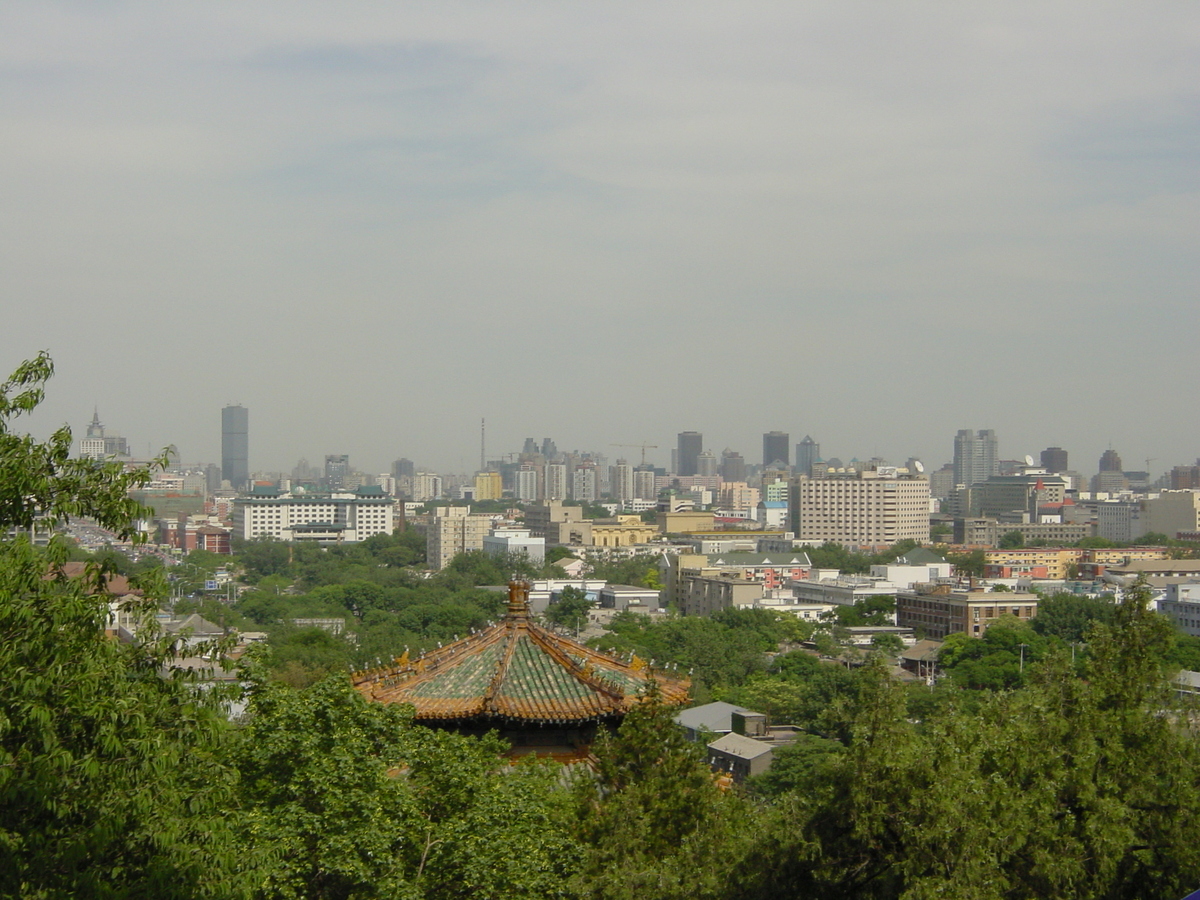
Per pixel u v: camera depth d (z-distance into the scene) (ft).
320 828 127.85
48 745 103.14
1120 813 144.66
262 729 136.36
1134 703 160.25
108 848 109.19
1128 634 166.91
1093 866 145.89
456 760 140.15
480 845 131.95
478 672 161.58
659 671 172.96
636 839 149.28
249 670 141.49
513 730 158.40
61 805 104.83
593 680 160.04
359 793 129.49
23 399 117.29
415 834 131.64
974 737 150.92
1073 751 152.87
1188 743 157.48
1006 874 139.64
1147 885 153.17
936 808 130.52
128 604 121.70
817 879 139.23
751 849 143.84
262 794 134.82
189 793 116.98
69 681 107.04
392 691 158.51
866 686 146.30
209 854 111.86
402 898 123.24
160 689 120.88
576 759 161.27
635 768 157.99
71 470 120.78
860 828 134.51
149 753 108.88
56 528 132.36
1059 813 149.28
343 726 137.59
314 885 130.00
